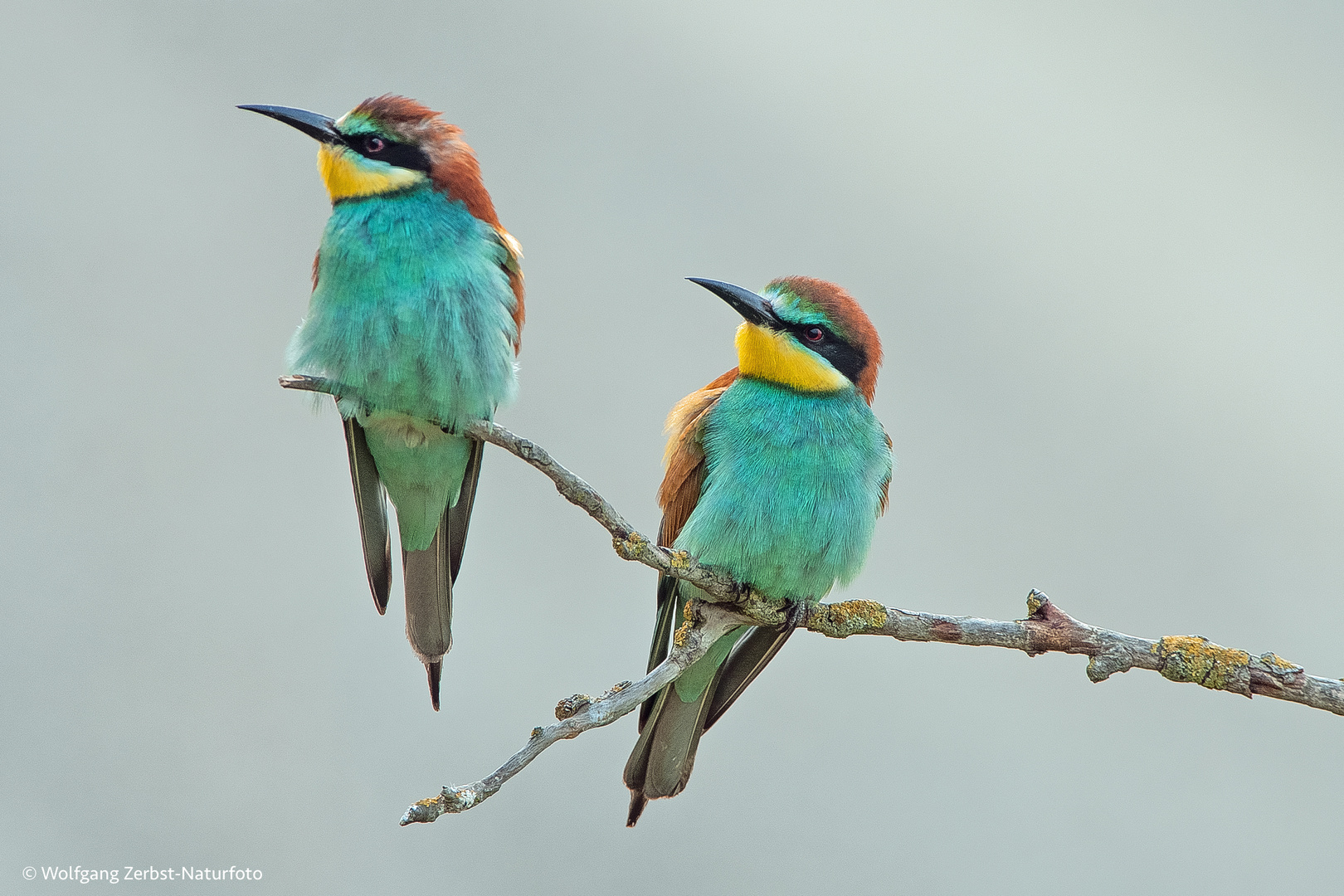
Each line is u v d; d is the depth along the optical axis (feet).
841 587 30.86
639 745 30.73
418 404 29.58
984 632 25.77
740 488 29.99
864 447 30.94
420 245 29.81
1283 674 24.16
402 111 31.01
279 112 30.91
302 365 30.14
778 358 30.66
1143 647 24.95
